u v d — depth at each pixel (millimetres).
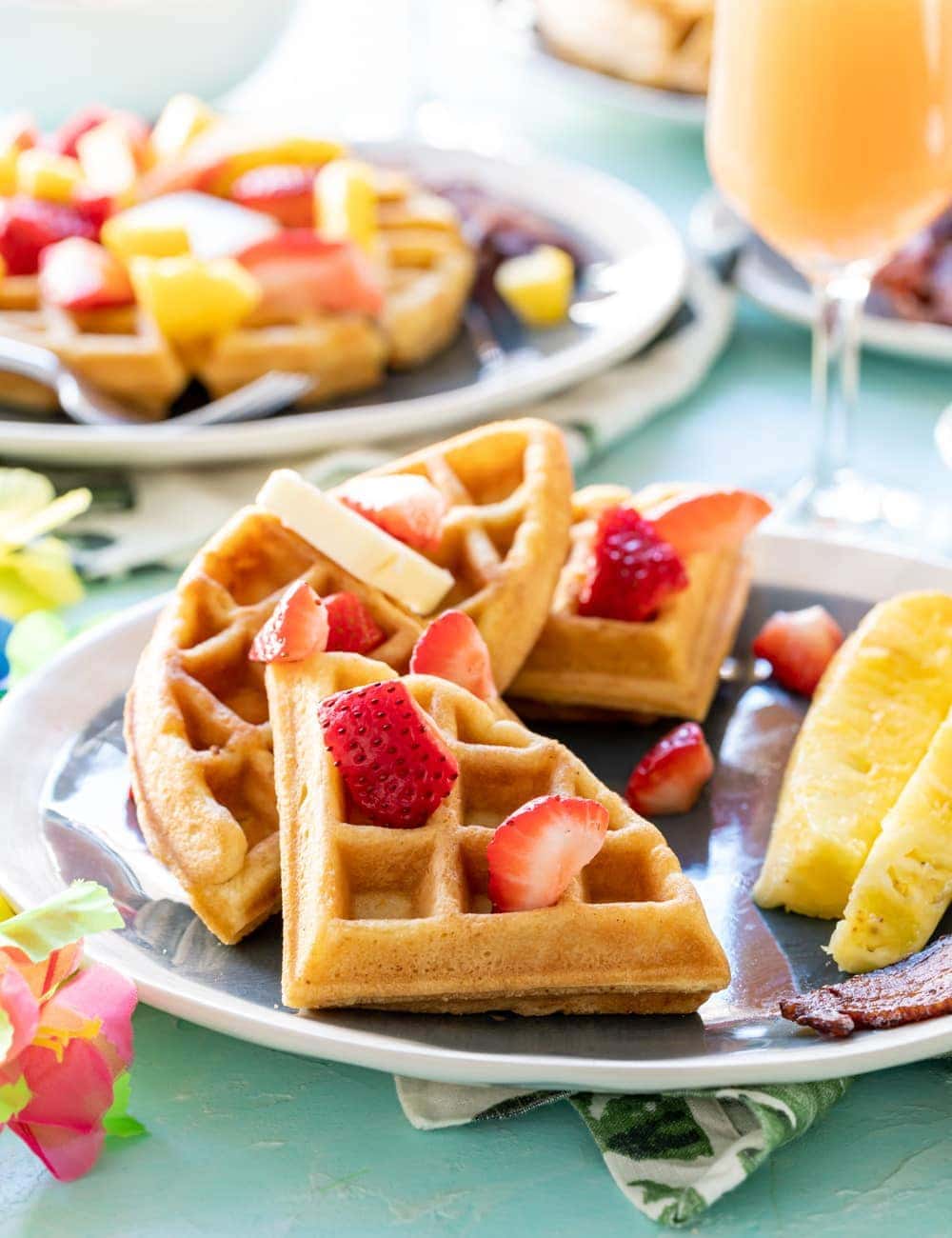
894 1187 746
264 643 810
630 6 1360
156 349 1032
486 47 1706
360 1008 765
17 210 1091
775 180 942
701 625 889
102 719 852
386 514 856
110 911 760
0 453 998
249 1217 740
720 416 1081
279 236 1053
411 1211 741
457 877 772
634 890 786
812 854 797
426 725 783
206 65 1353
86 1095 741
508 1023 764
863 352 1146
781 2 920
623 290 1130
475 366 1079
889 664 848
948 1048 747
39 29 1299
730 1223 739
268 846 793
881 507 1011
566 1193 746
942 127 931
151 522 986
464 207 1199
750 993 780
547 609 867
